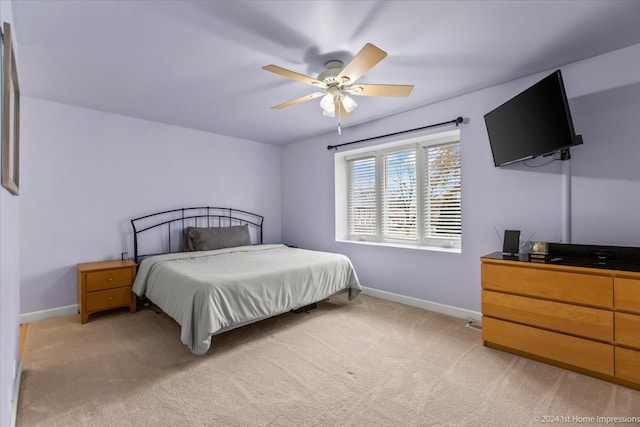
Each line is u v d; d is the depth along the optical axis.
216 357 2.30
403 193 3.91
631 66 2.18
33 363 2.19
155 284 2.91
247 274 2.61
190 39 2.02
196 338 2.22
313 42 2.06
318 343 2.53
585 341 1.99
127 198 3.61
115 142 3.52
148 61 2.31
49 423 1.59
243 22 1.84
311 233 4.73
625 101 2.21
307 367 2.15
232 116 3.64
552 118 2.12
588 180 2.37
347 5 1.70
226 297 2.35
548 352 2.14
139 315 3.19
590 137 2.35
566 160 2.45
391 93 2.36
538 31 1.97
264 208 5.01
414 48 2.16
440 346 2.46
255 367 2.16
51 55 2.20
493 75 2.61
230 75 2.56
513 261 2.30
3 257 1.25
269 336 2.68
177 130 4.03
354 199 4.45
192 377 2.03
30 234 3.01
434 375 2.04
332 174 4.41
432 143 3.60
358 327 2.87
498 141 2.63
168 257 3.32
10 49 1.40
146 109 3.38
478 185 2.98
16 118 1.81
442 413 1.67
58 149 3.16
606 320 1.92
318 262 3.18
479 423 1.59
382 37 2.02
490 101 2.87
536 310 2.19
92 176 3.37
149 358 2.28
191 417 1.64
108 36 1.98
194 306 2.26
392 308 3.42
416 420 1.62
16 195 1.84
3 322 1.22
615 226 2.26
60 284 3.17
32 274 3.02
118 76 2.56
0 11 1.23
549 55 2.29
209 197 4.35
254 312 2.50
